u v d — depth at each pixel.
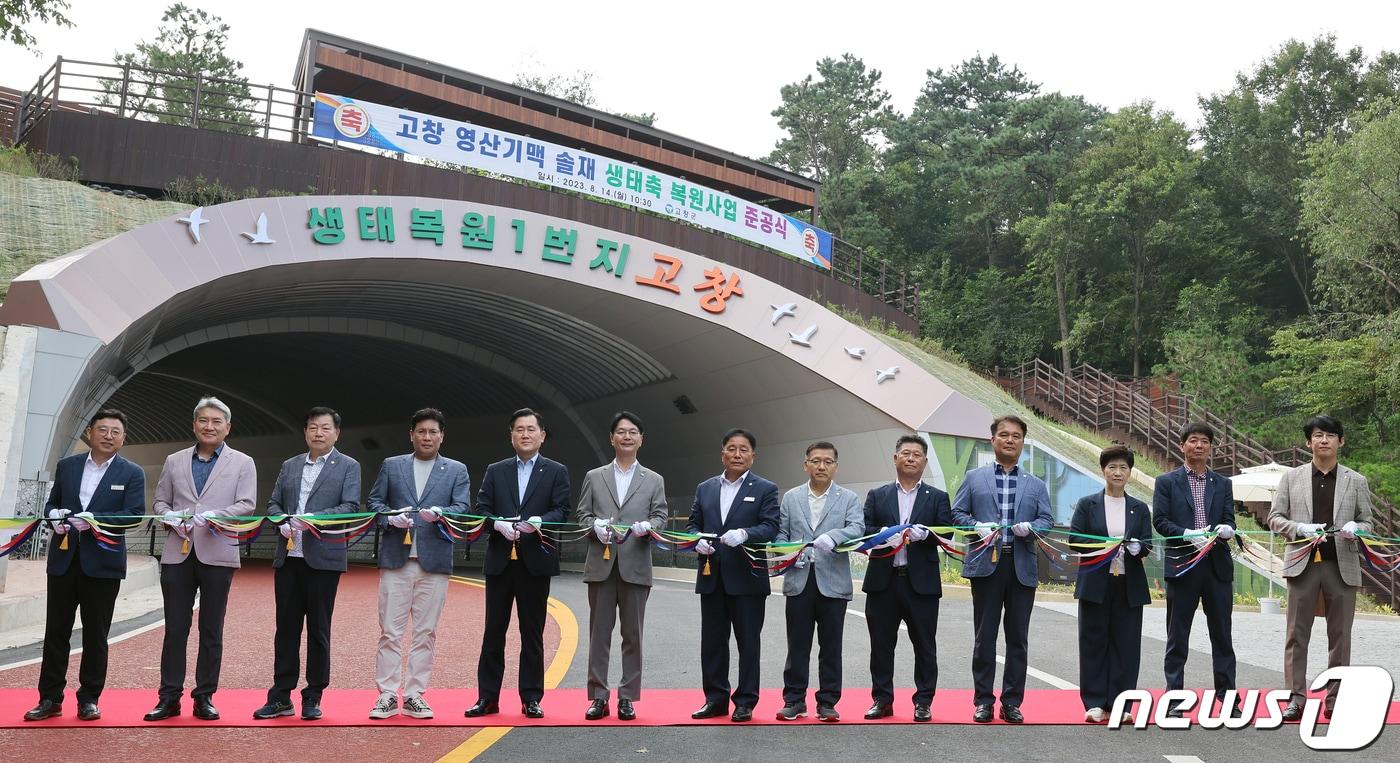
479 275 21.88
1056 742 6.44
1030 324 53.53
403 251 20.14
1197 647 11.57
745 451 7.39
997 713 7.29
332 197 19.50
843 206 59.28
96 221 20.94
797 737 6.49
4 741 5.88
